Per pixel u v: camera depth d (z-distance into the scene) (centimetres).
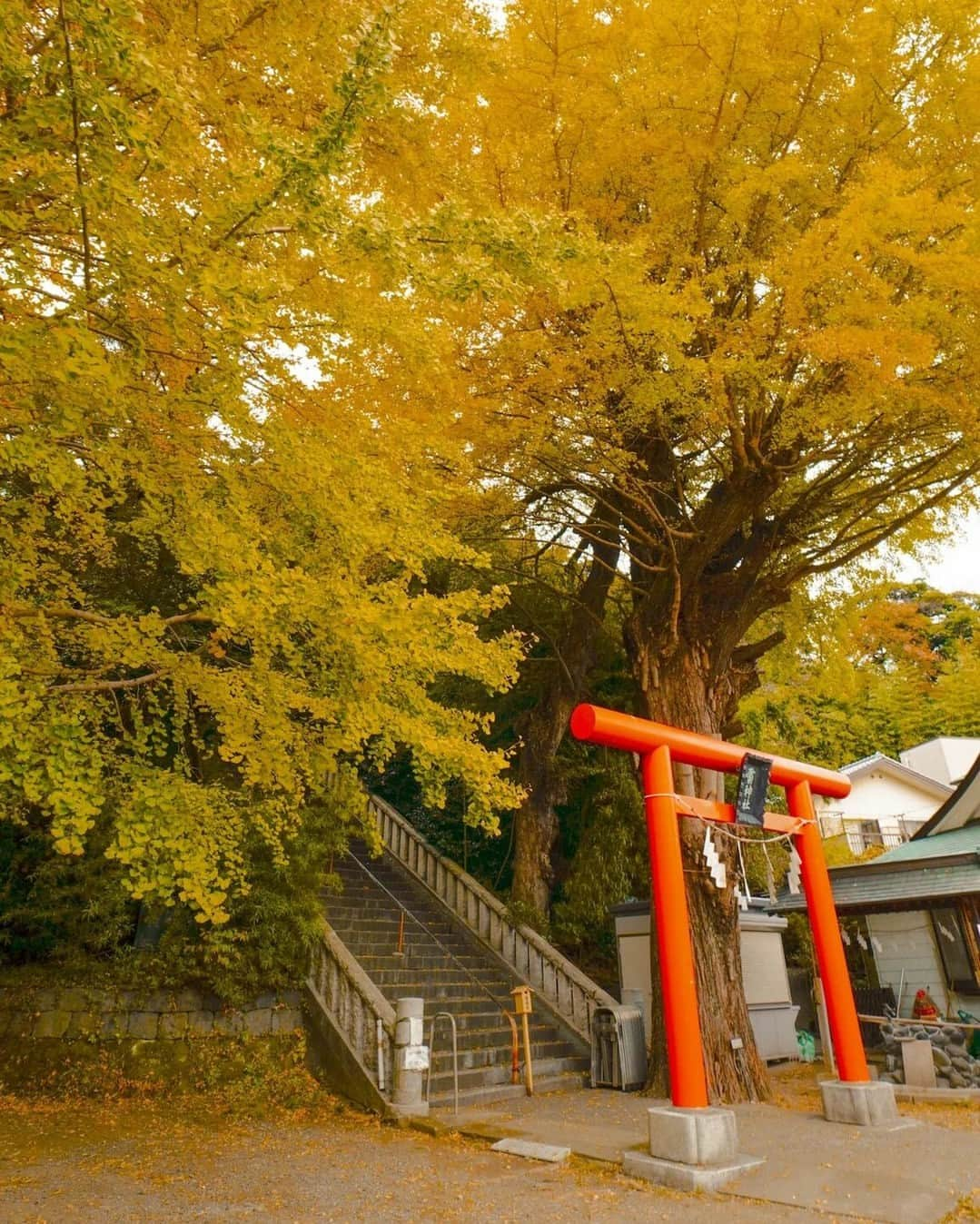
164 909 898
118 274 346
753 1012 1201
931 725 3112
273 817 634
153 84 311
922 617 3188
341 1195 512
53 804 389
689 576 977
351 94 346
